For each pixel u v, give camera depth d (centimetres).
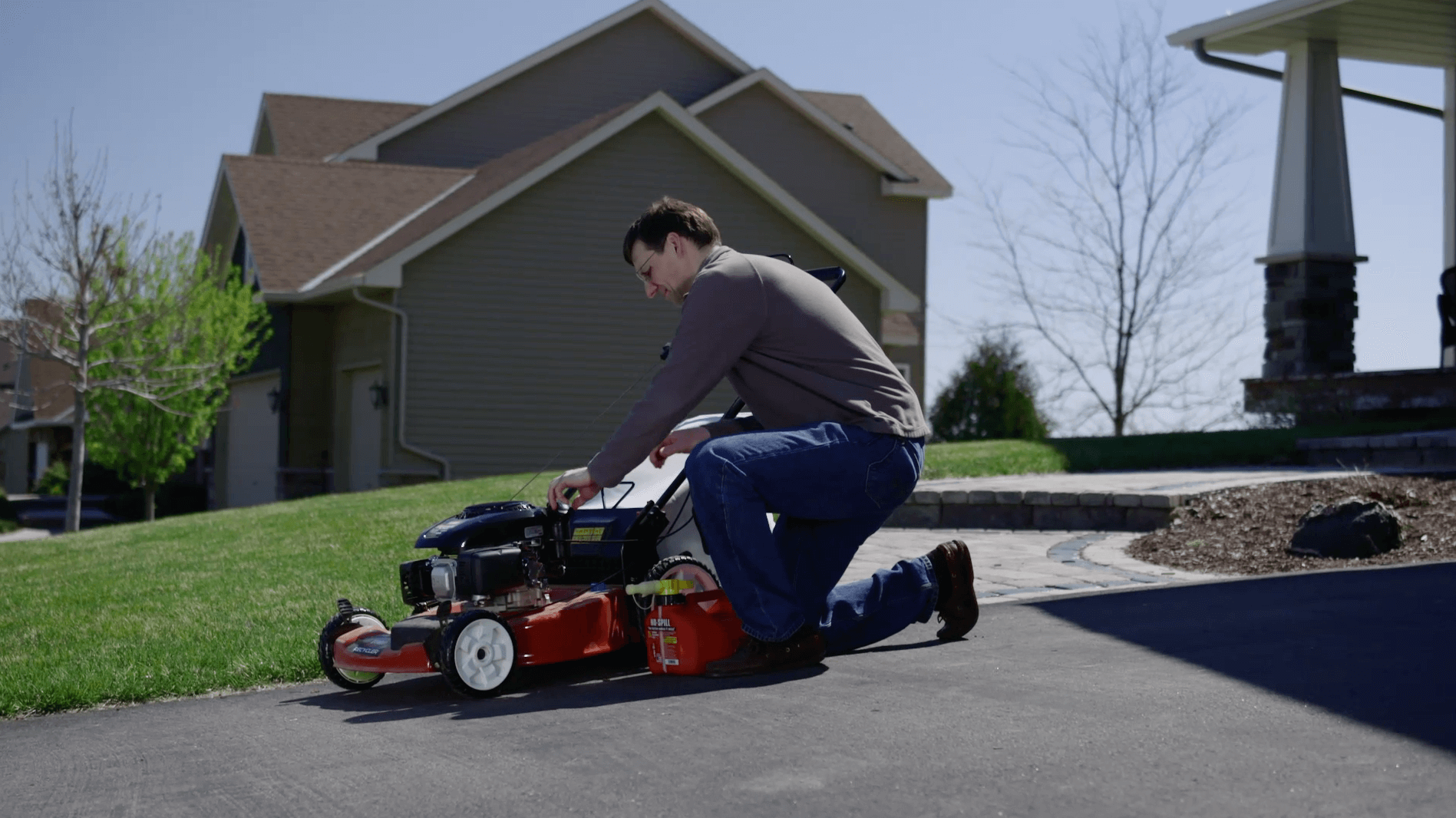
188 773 347
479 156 2405
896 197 2400
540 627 438
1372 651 409
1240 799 269
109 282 1866
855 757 317
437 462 1764
